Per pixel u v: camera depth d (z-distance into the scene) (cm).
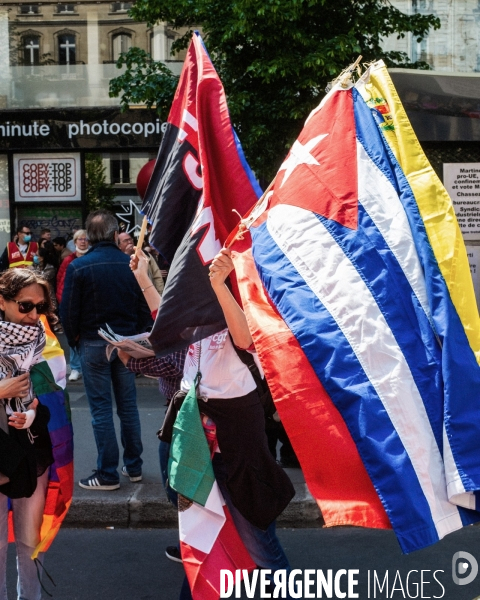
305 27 1041
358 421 293
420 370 304
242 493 340
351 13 1064
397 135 345
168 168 394
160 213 385
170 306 349
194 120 386
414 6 1444
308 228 330
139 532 535
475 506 292
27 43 1577
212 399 341
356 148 344
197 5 1059
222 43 1066
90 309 562
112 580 455
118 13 1552
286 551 493
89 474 606
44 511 397
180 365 396
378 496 286
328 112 353
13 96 1585
